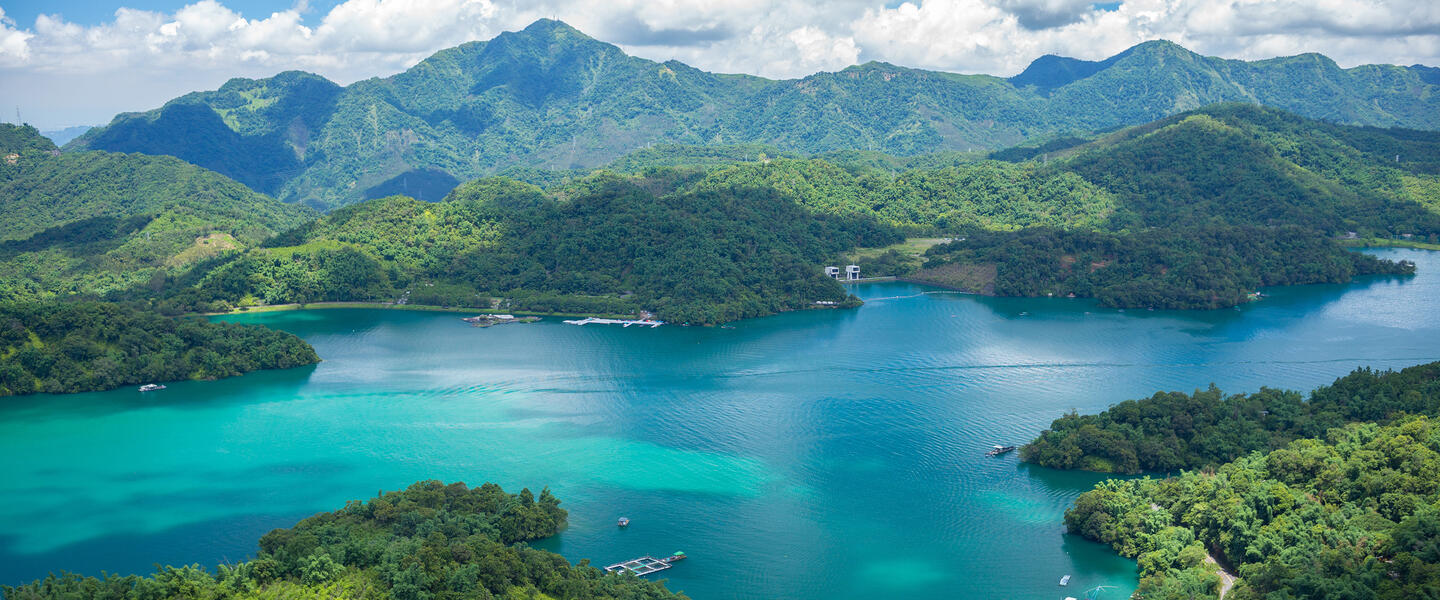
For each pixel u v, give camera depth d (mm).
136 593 172375
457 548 189250
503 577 184625
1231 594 185250
